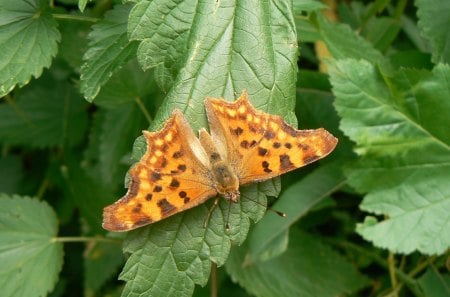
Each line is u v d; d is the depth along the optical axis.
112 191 0.28
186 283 0.21
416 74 0.23
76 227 0.31
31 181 0.31
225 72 0.21
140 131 0.28
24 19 0.22
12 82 0.21
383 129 0.23
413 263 0.26
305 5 0.24
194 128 0.20
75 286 0.31
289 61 0.21
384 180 0.23
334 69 0.23
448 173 0.23
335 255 0.27
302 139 0.21
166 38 0.20
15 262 0.24
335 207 0.27
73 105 0.30
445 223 0.23
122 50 0.22
